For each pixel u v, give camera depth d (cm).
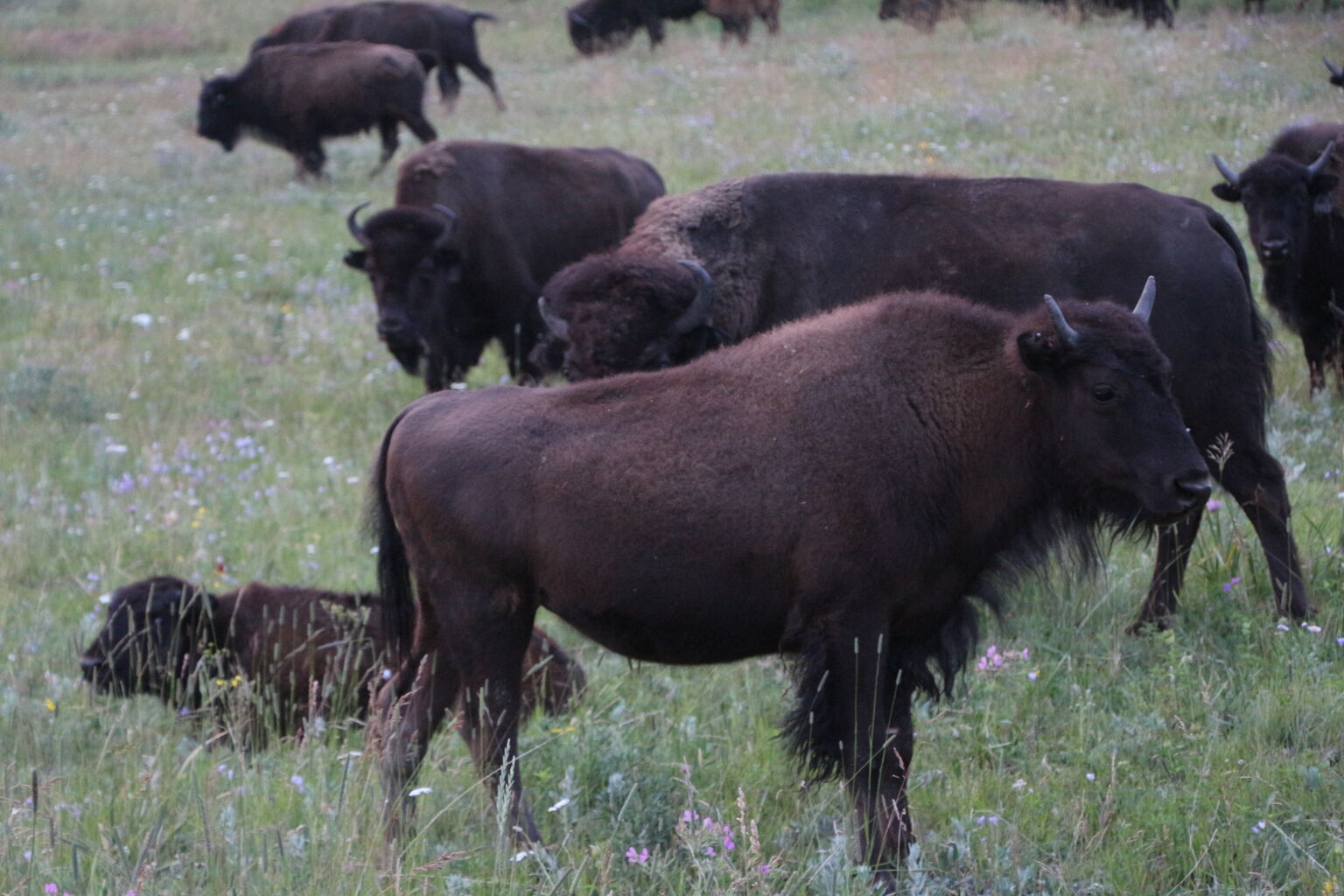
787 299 2536
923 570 1588
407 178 4012
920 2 9744
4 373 4172
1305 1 8794
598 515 1580
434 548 1658
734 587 1580
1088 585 2384
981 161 5803
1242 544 2467
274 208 6788
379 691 2031
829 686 1566
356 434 3647
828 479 1553
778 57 9575
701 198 2572
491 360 4512
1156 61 7444
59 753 1914
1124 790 1730
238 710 2011
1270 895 1460
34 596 2678
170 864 1502
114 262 5612
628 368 2317
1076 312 1593
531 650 2148
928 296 1677
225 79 7925
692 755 1916
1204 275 2412
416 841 1569
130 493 3180
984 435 1602
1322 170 3534
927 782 1833
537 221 4144
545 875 1461
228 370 4281
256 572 2756
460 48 9444
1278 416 3272
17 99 10812
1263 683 2036
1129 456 1554
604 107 8712
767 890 1370
